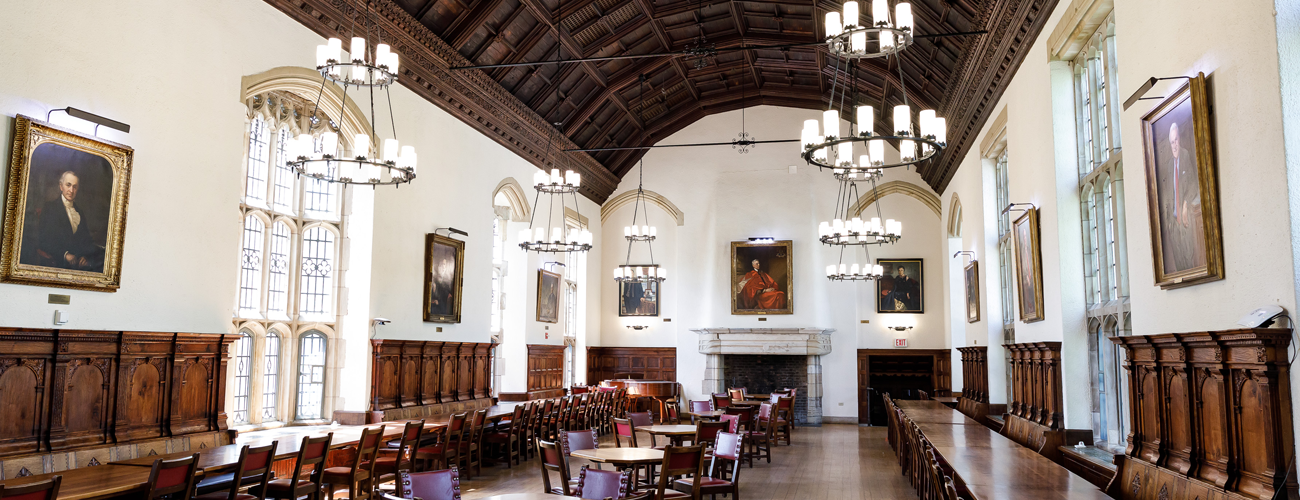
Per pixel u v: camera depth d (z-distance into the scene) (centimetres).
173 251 873
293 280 1195
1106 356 962
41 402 721
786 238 2236
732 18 1708
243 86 980
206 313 918
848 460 1422
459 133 1494
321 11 1093
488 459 1281
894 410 1461
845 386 2198
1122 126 779
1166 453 658
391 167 876
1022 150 1162
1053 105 1000
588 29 1593
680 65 1923
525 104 1670
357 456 850
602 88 1838
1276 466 498
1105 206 949
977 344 1628
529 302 1825
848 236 1534
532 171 1831
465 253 1511
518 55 1516
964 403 1702
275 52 1034
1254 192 534
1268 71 512
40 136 727
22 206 708
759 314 2216
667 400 2056
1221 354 562
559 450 758
